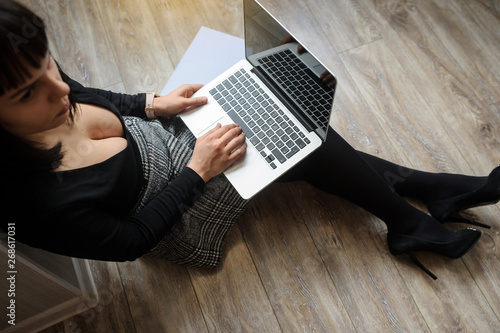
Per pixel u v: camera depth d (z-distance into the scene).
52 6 1.52
